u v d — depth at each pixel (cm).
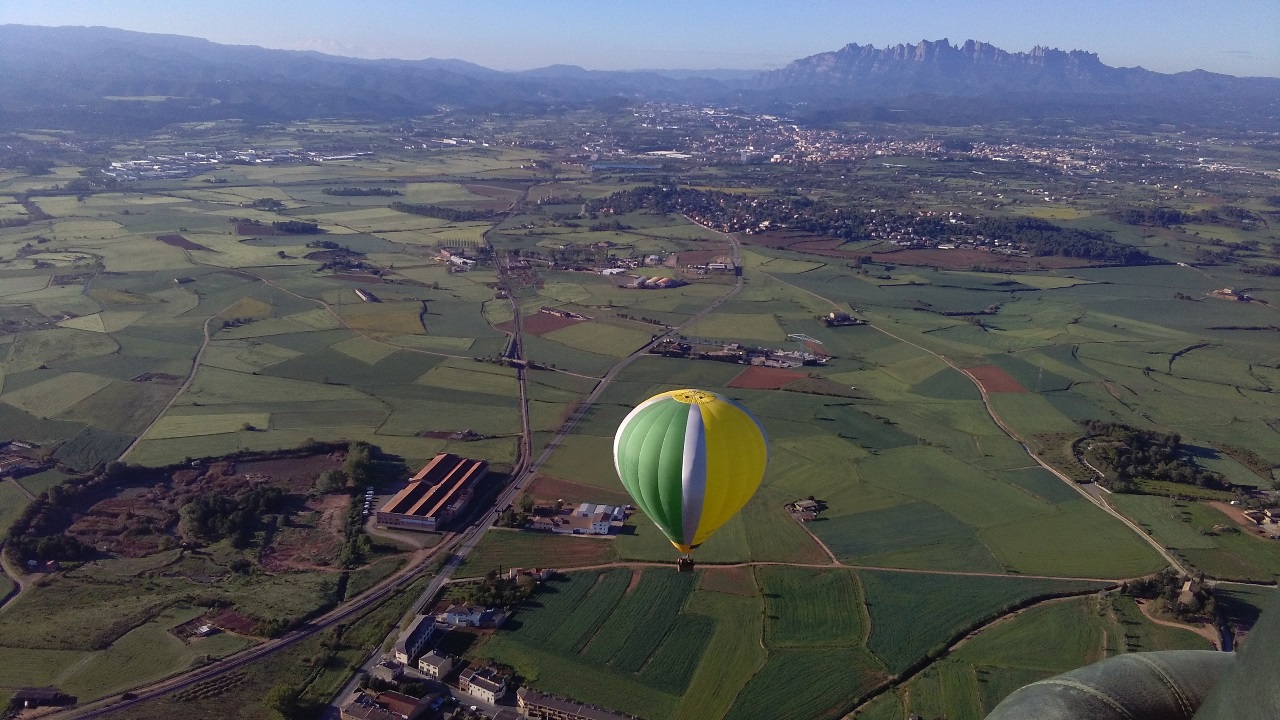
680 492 6053
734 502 6206
